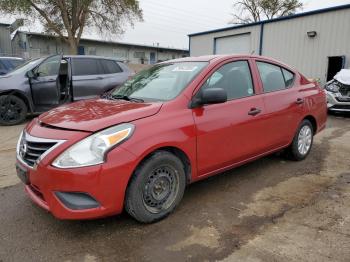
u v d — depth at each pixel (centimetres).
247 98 398
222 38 2100
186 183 345
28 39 3319
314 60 1577
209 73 365
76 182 266
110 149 273
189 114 332
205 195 382
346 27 1429
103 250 276
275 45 1762
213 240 289
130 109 316
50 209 280
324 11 1505
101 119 292
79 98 841
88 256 268
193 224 316
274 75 456
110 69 910
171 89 360
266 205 356
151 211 311
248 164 492
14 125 796
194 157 335
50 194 275
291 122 463
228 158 373
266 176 443
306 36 1600
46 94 813
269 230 304
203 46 2239
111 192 277
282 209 346
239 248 277
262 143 417
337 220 322
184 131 322
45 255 270
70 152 269
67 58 843
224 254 269
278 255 266
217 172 373
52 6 2756
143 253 271
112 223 318
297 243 283
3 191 396
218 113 356
